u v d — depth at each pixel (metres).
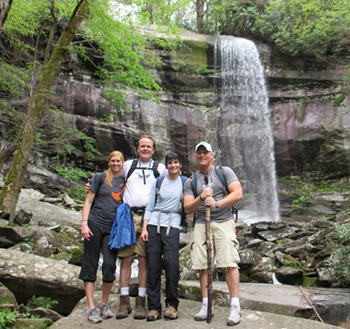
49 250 6.46
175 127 16.55
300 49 17.17
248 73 18.00
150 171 4.21
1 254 4.83
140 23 11.41
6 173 12.06
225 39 17.83
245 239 9.48
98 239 4.01
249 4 18.98
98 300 4.39
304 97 17.47
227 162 17.05
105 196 4.14
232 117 17.56
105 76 12.27
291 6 15.52
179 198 4.06
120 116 15.47
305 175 17.12
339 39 16.17
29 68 10.93
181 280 5.51
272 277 6.48
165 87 17.16
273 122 17.38
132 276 6.54
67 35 9.27
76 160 14.58
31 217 8.08
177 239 3.95
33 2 10.73
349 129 15.80
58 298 4.75
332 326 3.83
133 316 3.88
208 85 17.69
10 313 3.96
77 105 14.73
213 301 4.67
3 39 12.28
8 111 9.88
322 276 5.95
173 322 3.70
